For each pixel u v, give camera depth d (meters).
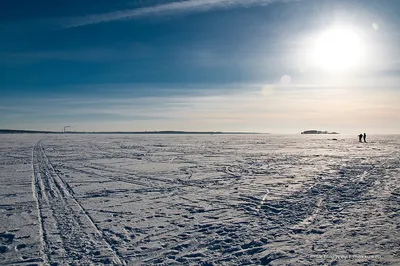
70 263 5.40
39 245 6.21
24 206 9.18
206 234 6.79
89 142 49.28
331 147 35.50
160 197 10.43
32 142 48.72
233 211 8.61
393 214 7.82
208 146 38.75
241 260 5.43
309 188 11.47
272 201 9.62
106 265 5.32
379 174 14.52
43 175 15.18
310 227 7.04
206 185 12.53
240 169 17.17
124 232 6.94
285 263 5.21
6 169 17.38
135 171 16.56
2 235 6.78
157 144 43.59
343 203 9.12
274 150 31.30
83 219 7.91
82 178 14.31
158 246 6.13
